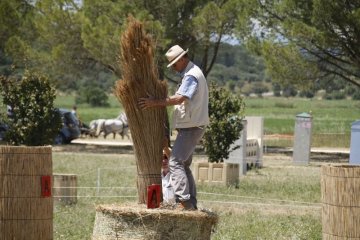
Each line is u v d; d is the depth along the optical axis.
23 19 54.34
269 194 30.61
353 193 13.57
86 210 24.39
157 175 14.28
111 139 69.25
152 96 14.09
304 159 46.41
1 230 14.09
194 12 52.16
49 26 52.12
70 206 25.33
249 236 20.19
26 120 31.91
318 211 25.72
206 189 31.34
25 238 14.12
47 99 32.09
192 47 54.03
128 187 31.14
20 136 31.88
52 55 51.75
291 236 20.20
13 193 14.09
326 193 13.86
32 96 31.91
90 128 68.81
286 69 47.44
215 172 32.69
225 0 54.03
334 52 47.38
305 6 46.97
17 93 31.91
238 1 49.72
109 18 51.25
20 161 14.09
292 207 26.62
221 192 30.72
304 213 25.12
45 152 14.30
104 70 56.03
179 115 14.45
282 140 66.12
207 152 34.72
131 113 14.11
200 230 13.66
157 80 14.15
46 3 52.09
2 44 54.88
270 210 25.91
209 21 50.75
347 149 61.50
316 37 44.78
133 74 14.01
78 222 21.89
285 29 45.41
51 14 51.91
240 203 26.95
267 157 52.59
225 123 34.25
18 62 51.91
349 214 13.59
